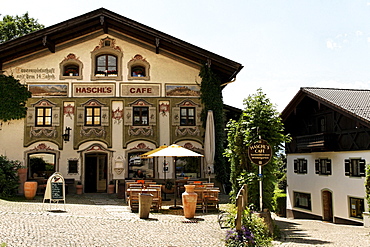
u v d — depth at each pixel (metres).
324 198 21.86
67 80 20.95
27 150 20.27
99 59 21.45
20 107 20.42
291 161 25.59
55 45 21.19
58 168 20.28
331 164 21.09
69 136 20.53
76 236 8.12
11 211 11.02
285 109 23.47
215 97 21.05
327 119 21.55
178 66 21.56
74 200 16.22
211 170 19.83
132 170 20.70
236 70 20.52
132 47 21.55
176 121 21.05
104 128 20.75
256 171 11.37
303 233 12.64
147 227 9.64
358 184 18.77
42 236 7.92
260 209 10.84
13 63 20.81
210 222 10.77
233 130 12.20
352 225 18.91
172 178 20.62
